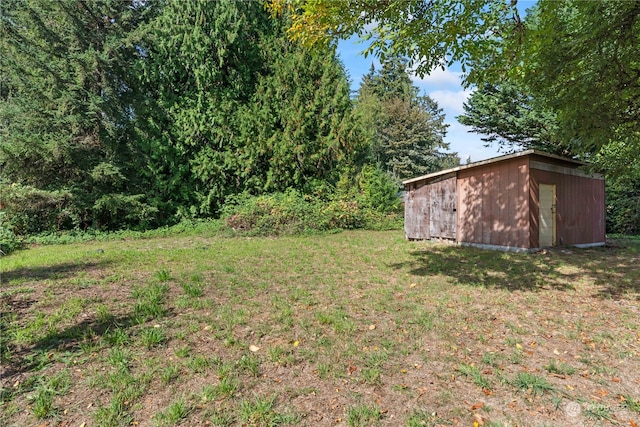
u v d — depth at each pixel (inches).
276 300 175.8
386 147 1139.9
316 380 102.7
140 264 264.5
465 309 165.3
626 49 177.3
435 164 1227.2
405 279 225.5
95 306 159.8
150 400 92.0
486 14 184.9
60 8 465.7
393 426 83.4
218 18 576.4
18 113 447.2
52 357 112.7
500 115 686.5
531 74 206.7
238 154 594.9
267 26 655.8
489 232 365.7
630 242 452.8
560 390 98.7
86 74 478.3
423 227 445.4
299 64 629.9
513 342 129.4
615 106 192.9
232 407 89.5
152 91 584.4
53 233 463.2
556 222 364.2
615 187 559.2
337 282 216.2
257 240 432.1
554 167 362.9
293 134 609.6
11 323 138.6
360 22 181.9
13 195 423.8
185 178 590.6
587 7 165.0
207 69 579.8
